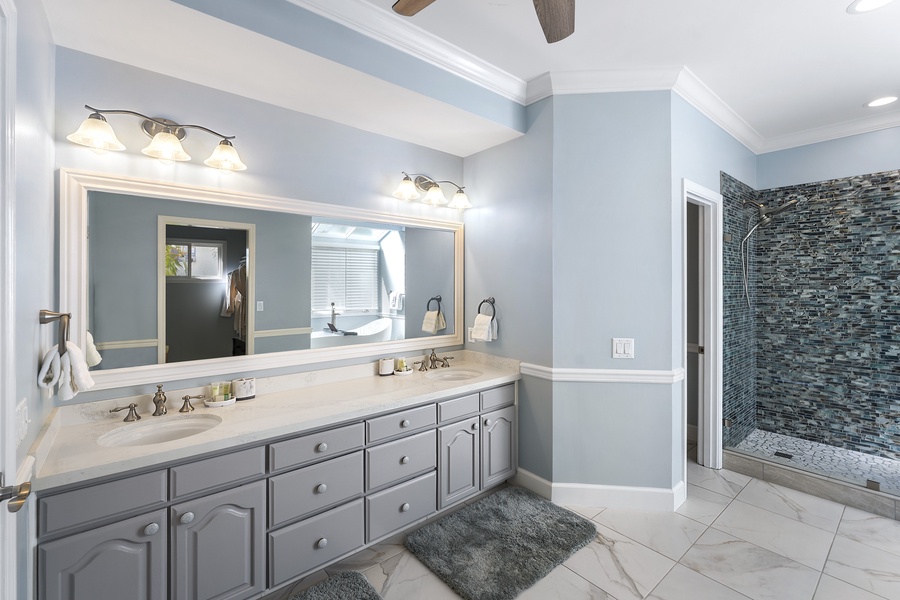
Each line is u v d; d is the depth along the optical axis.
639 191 2.49
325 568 2.03
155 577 1.50
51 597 1.31
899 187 2.98
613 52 2.27
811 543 2.20
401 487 2.18
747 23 2.00
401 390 2.34
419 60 2.18
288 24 1.73
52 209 1.65
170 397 1.99
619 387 2.53
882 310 3.09
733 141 3.22
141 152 1.90
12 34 0.97
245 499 1.68
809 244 3.40
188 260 2.05
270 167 2.28
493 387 2.64
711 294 3.10
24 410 1.21
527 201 2.73
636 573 1.96
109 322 1.84
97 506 1.38
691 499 2.66
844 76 2.49
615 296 2.52
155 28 1.61
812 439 3.43
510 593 1.81
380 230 2.76
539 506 2.51
